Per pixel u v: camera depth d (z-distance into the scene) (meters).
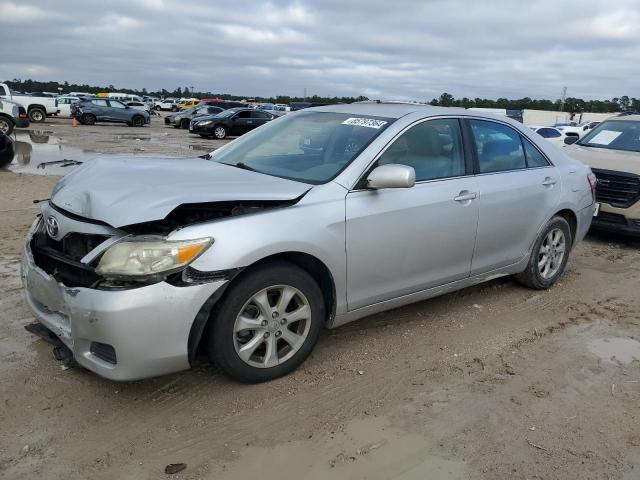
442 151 4.28
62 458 2.74
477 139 4.56
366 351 3.98
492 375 3.73
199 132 27.17
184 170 3.69
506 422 3.20
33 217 7.47
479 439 3.03
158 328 2.91
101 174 3.55
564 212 5.38
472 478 2.72
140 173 3.54
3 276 5.11
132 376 2.94
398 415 3.22
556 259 5.44
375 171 3.63
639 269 6.41
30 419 3.03
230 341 3.21
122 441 2.89
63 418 3.05
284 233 3.25
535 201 4.92
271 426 3.06
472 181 4.38
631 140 8.33
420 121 4.15
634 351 4.20
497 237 4.63
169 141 23.64
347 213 3.56
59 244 3.34
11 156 12.52
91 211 3.07
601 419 3.27
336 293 3.62
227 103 42.88
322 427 3.07
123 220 2.89
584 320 4.77
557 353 4.11
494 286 5.48
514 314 4.80
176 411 3.16
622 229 7.30
